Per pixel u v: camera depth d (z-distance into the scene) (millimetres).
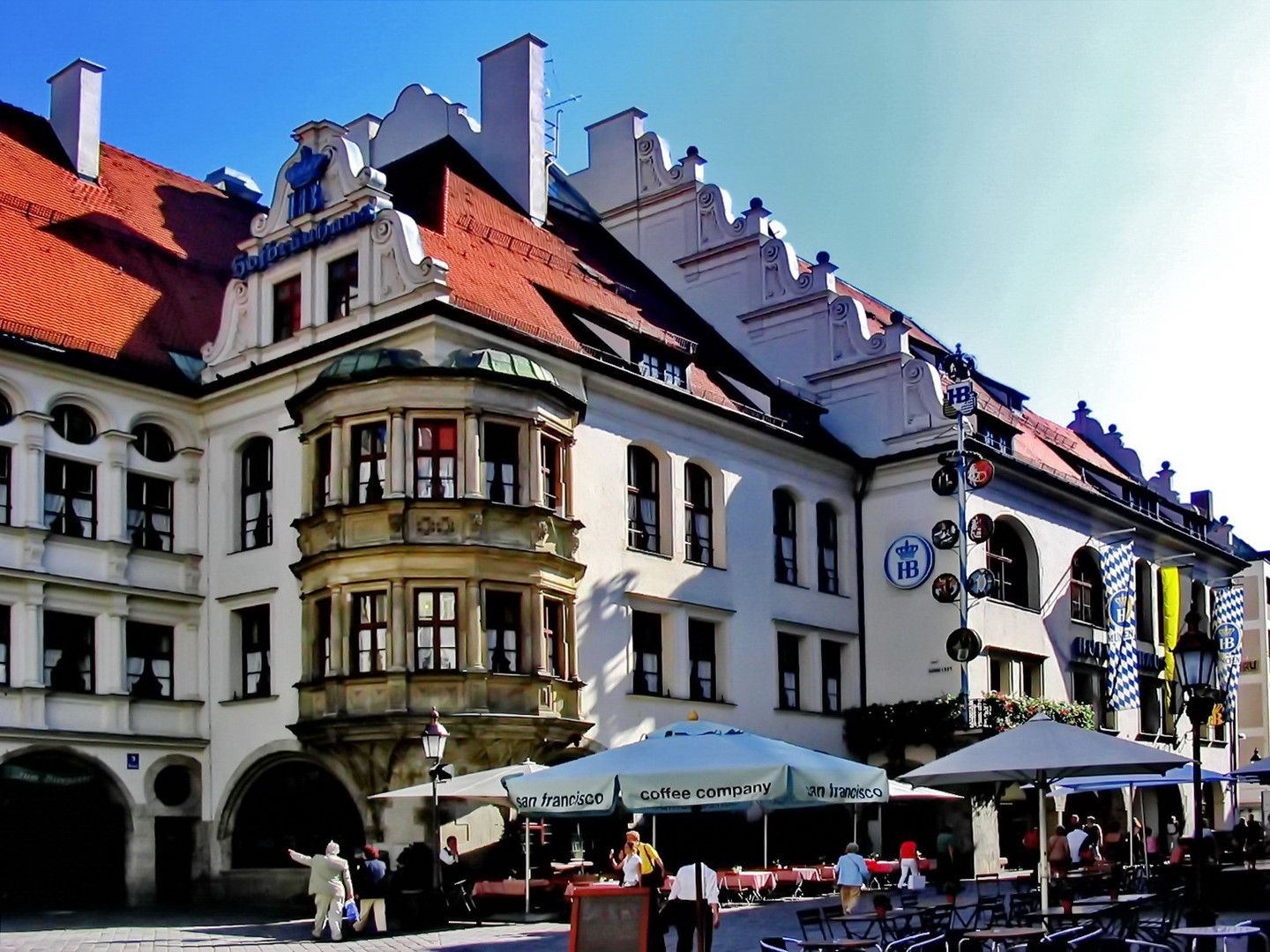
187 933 25094
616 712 33469
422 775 29469
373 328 31641
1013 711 40844
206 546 34250
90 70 39375
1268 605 77062
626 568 34438
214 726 33281
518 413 30891
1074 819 39250
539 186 42688
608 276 42500
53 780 30250
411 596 29750
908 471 42594
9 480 30656
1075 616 48844
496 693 29750
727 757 16672
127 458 32969
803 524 41188
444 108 44625
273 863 32375
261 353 33938
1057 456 52594
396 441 30062
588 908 17156
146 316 35438
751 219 45812
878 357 43562
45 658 30781
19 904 29844
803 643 40594
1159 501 58562
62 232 35812
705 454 37750
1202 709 19734
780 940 16422
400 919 26359
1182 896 23453
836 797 16625
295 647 31906
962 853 39875
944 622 41250
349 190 33156
